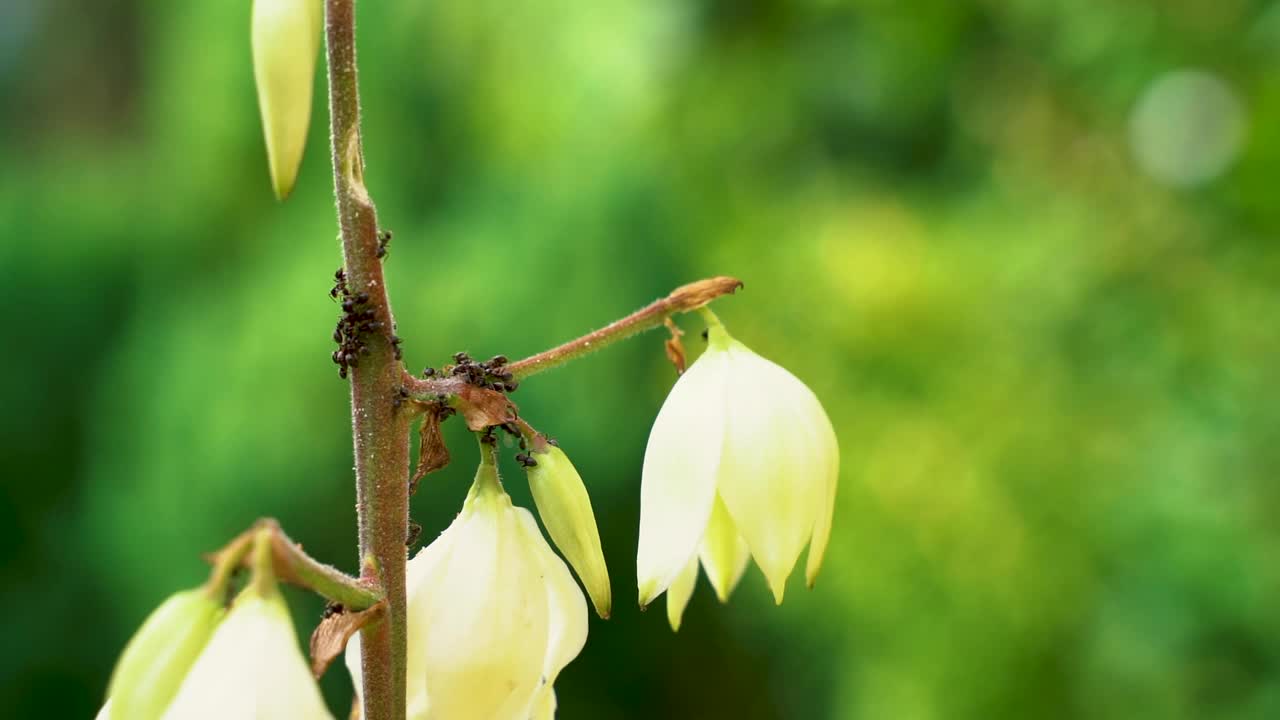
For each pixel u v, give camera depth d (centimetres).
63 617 244
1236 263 164
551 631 73
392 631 70
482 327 190
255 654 66
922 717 179
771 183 201
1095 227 181
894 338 187
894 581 181
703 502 72
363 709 71
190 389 203
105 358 251
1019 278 184
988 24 186
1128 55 165
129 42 356
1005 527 176
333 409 194
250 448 195
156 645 66
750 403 72
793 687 229
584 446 192
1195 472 162
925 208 200
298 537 198
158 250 225
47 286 255
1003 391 181
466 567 71
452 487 197
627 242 189
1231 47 160
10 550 249
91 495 237
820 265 192
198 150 215
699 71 197
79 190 269
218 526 198
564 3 194
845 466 184
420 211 202
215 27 213
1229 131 165
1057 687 175
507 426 72
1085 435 176
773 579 71
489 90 197
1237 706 159
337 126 70
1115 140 185
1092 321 178
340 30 70
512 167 196
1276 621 156
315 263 197
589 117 192
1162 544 164
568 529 72
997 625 176
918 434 183
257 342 196
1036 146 194
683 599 76
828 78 199
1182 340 169
